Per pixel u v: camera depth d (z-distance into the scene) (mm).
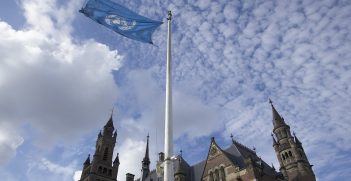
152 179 80375
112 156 92312
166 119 18609
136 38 22516
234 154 62031
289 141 68500
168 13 23922
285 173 64125
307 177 62125
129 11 23234
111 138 95375
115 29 22297
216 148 61969
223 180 56625
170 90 19875
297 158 64750
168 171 16656
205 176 60312
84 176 88000
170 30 22984
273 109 77188
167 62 21250
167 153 17297
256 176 52188
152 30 23109
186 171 68750
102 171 87125
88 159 93312
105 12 22500
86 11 22172
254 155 65125
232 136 67250
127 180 94062
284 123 72625
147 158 100250
